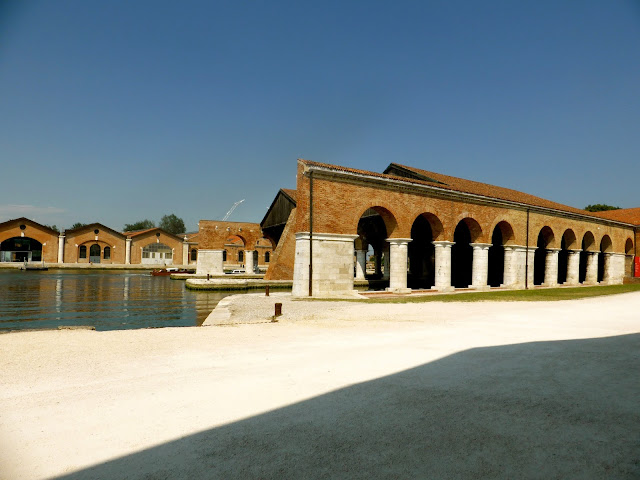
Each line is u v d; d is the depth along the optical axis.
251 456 3.59
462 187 28.48
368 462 3.46
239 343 8.70
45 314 19.45
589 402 4.85
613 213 49.38
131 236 69.94
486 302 18.17
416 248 39.19
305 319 12.60
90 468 3.41
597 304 17.41
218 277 41.38
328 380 5.84
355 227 21.78
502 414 4.50
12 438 4.00
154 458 3.58
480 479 3.16
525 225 30.73
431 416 4.46
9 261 62.78
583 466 3.35
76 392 5.39
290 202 35.19
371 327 10.95
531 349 7.86
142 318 18.33
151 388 5.54
